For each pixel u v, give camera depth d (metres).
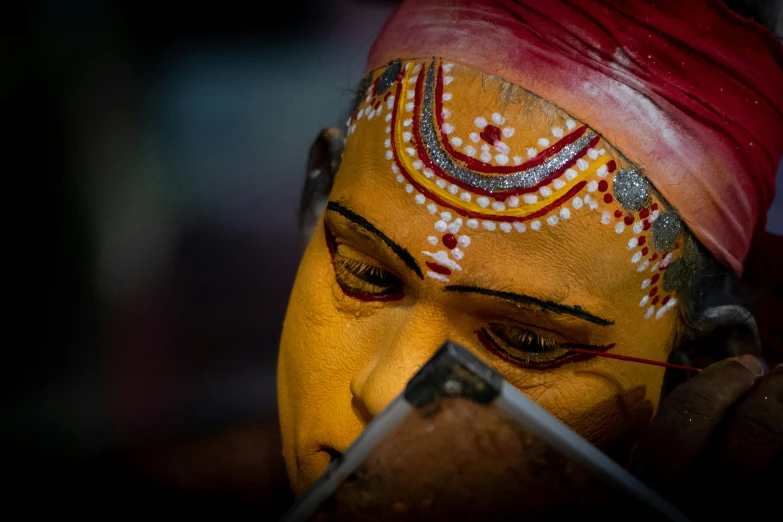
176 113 3.48
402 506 1.19
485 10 1.55
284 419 1.87
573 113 1.48
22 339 3.14
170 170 3.43
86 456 2.95
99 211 3.38
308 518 1.21
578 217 1.49
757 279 2.11
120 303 3.29
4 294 3.19
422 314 1.57
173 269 3.34
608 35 1.48
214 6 3.40
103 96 3.41
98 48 3.42
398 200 1.55
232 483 2.39
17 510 2.63
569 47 1.49
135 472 2.42
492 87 1.50
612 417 1.72
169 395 3.13
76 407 3.08
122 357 3.21
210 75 3.44
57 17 3.43
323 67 3.38
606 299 1.54
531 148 1.48
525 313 1.52
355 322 1.71
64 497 2.52
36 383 3.09
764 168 1.67
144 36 3.49
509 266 1.50
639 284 1.58
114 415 3.07
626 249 1.53
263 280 3.38
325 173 2.19
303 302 1.81
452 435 1.15
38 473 2.82
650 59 1.49
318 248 1.82
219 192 3.42
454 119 1.52
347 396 1.70
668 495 1.58
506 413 1.13
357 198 1.61
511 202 1.48
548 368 1.61
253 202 3.42
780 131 1.69
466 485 1.18
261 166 3.44
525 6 1.51
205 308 3.29
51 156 3.39
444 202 1.51
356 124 1.73
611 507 1.18
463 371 1.11
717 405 1.53
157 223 3.38
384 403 1.51
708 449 1.57
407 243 1.53
